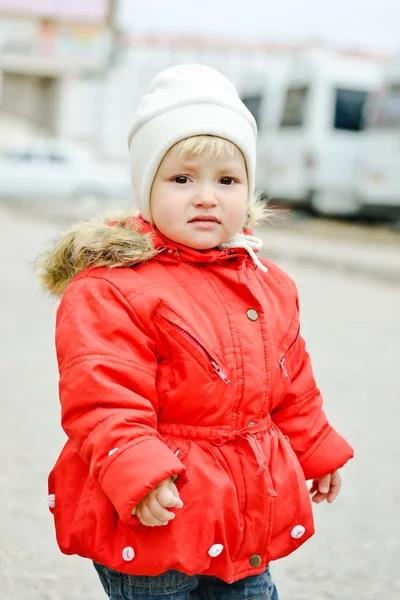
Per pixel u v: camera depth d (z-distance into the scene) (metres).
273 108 17.50
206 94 2.14
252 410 2.09
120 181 20.45
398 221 16.31
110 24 33.53
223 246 2.21
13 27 34.00
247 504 2.05
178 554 1.97
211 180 2.14
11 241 13.11
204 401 2.05
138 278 2.09
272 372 2.14
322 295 9.51
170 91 2.17
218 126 2.12
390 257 12.34
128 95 33.75
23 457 4.10
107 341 2.02
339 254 12.45
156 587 2.05
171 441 2.04
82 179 20.12
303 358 2.35
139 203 2.24
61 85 34.66
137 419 1.94
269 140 17.41
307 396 2.32
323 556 3.27
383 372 6.04
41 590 2.95
